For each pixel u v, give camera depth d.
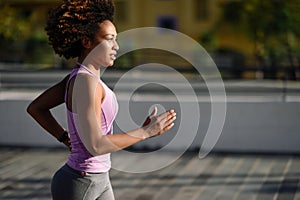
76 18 3.25
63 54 3.35
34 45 22.42
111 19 3.31
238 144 8.75
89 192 3.26
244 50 28.78
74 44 3.27
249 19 25.28
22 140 9.37
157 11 30.89
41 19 28.94
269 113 8.62
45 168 7.92
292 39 24.27
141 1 30.80
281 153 8.65
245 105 8.64
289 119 8.58
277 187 6.83
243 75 11.30
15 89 10.83
